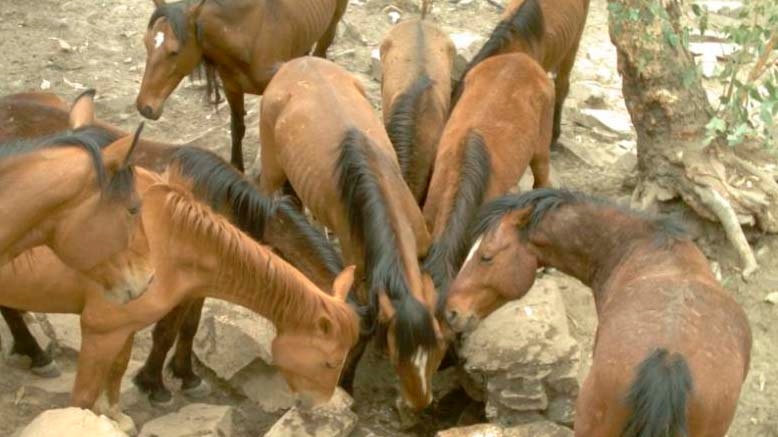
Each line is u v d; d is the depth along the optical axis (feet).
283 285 22.41
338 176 24.77
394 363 23.15
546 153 28.30
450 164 25.50
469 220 24.47
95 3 37.78
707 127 26.30
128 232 18.99
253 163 31.45
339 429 23.84
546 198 22.58
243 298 22.66
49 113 25.09
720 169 28.32
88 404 22.61
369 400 25.98
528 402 24.48
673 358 19.26
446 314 22.88
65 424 21.24
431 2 37.96
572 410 24.56
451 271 24.13
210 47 29.09
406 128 27.04
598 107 34.14
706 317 20.21
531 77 27.68
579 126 33.35
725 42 35.45
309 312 22.58
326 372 22.93
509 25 29.45
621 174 31.24
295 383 23.13
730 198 28.09
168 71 28.86
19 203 18.42
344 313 22.76
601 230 22.22
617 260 21.97
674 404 18.98
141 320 22.15
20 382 24.63
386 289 23.08
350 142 24.91
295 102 26.48
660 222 21.97
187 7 28.71
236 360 25.29
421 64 28.76
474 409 25.80
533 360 24.45
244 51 29.14
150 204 21.75
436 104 27.76
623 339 19.98
